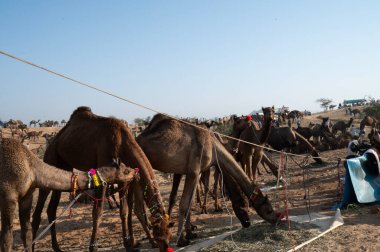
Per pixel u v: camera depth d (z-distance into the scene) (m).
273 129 21.11
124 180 6.92
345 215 9.27
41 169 6.31
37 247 8.66
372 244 6.94
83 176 6.62
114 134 7.36
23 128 50.28
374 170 10.40
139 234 9.28
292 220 8.49
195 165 8.32
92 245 6.84
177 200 14.16
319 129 28.89
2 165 5.98
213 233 8.73
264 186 15.20
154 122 8.73
